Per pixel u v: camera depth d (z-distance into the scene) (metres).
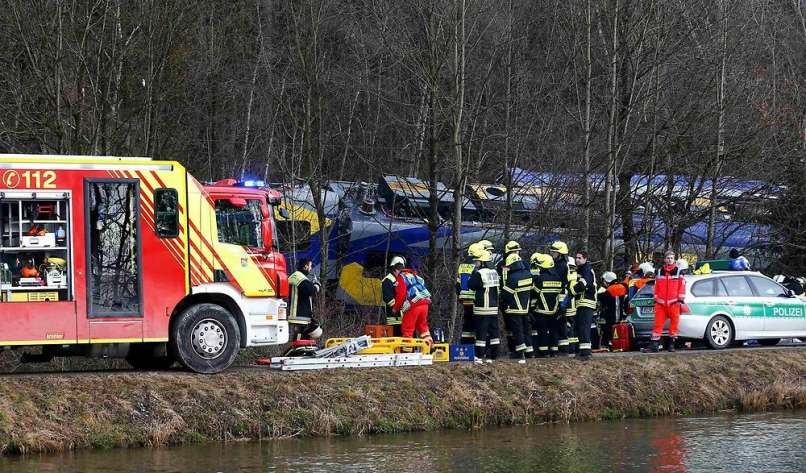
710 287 40.75
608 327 43.06
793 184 56.78
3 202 27.41
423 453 25.95
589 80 49.59
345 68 57.41
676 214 53.44
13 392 26.02
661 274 38.75
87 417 25.95
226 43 63.38
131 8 46.69
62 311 27.72
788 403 35.47
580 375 33.50
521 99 51.25
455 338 46.38
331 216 50.59
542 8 56.56
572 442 27.89
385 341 32.78
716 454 26.25
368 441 27.52
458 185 44.97
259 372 29.81
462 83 45.03
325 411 28.36
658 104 52.62
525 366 33.44
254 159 62.16
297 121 52.09
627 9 50.09
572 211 49.62
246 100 63.66
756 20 61.75
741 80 55.66
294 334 36.56
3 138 46.28
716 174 52.94
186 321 29.09
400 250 51.09
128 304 28.39
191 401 27.34
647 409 33.16
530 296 36.06
